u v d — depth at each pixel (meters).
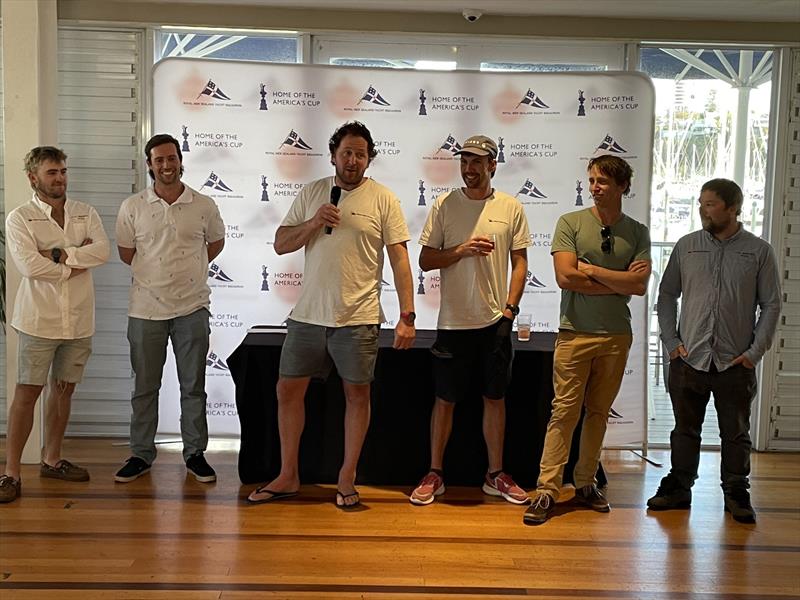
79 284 4.06
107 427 4.99
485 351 3.91
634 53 4.96
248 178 4.82
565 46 4.98
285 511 3.80
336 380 4.16
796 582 3.17
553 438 3.82
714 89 5.09
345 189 3.78
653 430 5.29
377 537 3.51
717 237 3.85
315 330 3.76
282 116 4.80
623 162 3.72
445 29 4.86
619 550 3.44
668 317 4.00
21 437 3.96
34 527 3.53
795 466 4.80
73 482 4.15
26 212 3.92
